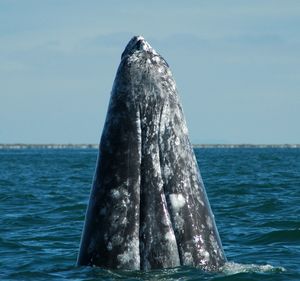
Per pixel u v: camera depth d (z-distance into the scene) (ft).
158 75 98.89
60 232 197.47
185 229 96.94
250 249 163.22
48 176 548.31
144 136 97.45
